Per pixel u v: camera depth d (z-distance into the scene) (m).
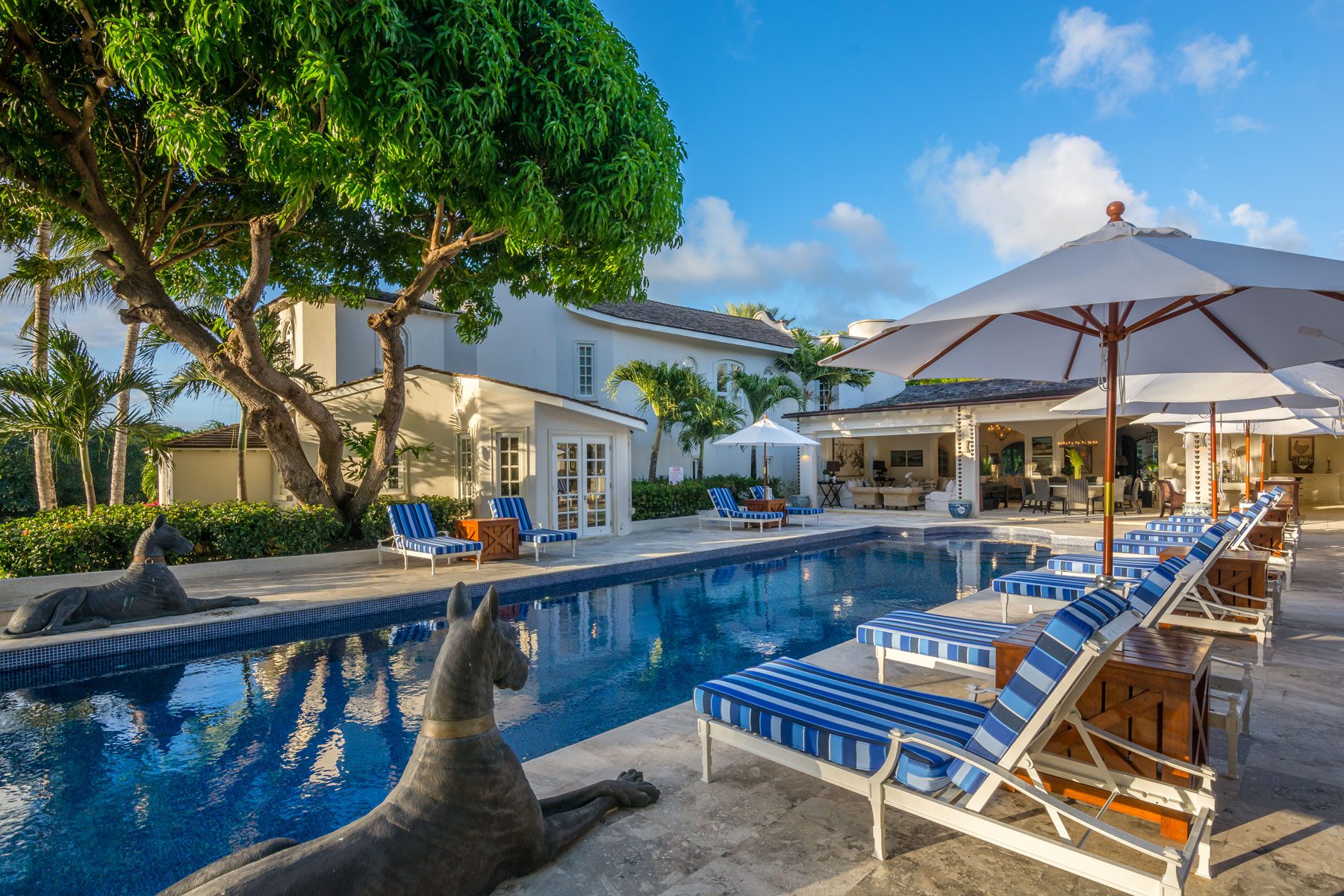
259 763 4.38
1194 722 2.83
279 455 11.81
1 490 21.67
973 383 24.33
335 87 6.95
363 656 6.96
